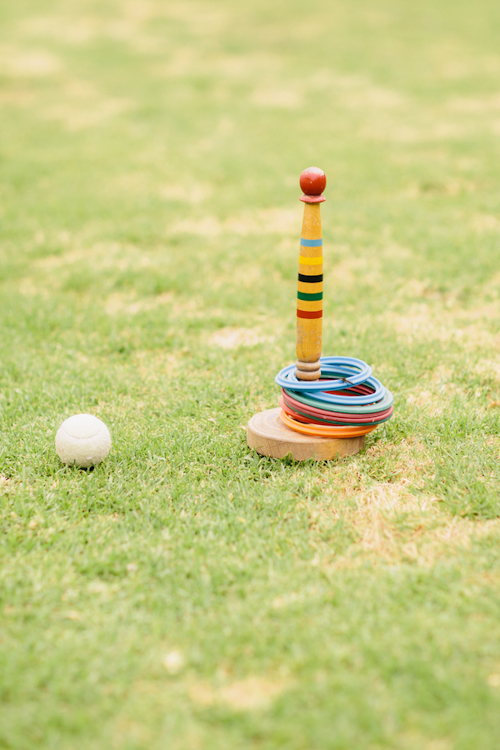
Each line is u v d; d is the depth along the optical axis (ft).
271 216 11.43
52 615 6.12
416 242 9.81
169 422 7.27
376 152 14.80
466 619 6.06
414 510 6.61
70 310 8.72
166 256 9.71
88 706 5.79
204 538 6.45
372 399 6.80
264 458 6.95
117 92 21.25
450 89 20.74
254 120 17.94
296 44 27.94
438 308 8.62
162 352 8.14
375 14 33.42
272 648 5.95
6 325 8.51
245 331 8.39
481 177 12.89
